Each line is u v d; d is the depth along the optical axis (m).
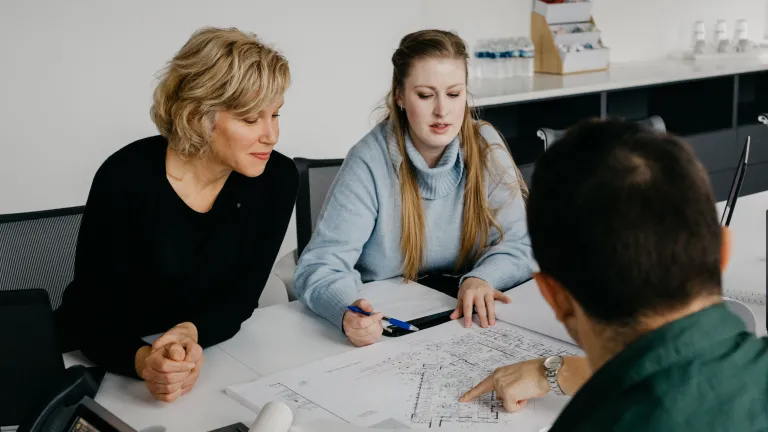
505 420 1.22
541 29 4.38
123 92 3.00
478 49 4.24
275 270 2.20
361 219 1.88
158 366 1.31
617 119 0.71
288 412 1.00
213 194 1.63
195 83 1.44
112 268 1.57
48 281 1.86
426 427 1.20
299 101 3.40
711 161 4.36
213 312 1.56
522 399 1.24
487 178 1.96
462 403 1.27
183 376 1.32
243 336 1.60
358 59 3.52
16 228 1.83
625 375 0.64
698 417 0.61
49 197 2.94
